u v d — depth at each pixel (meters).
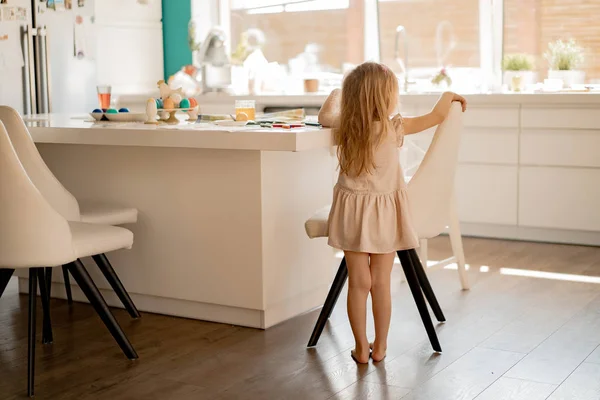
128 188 3.55
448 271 4.30
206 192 3.36
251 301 3.32
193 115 3.76
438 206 3.11
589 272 4.25
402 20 6.04
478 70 5.84
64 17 5.59
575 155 4.92
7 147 2.63
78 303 3.78
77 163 3.67
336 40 6.30
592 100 4.80
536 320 3.40
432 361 2.93
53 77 5.54
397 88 2.84
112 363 2.96
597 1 5.36
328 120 3.14
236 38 6.72
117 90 6.30
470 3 5.78
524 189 5.09
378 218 2.81
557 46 5.51
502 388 2.66
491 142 5.14
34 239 2.70
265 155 3.23
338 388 2.68
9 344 3.19
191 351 3.07
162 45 6.73
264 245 3.27
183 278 3.47
